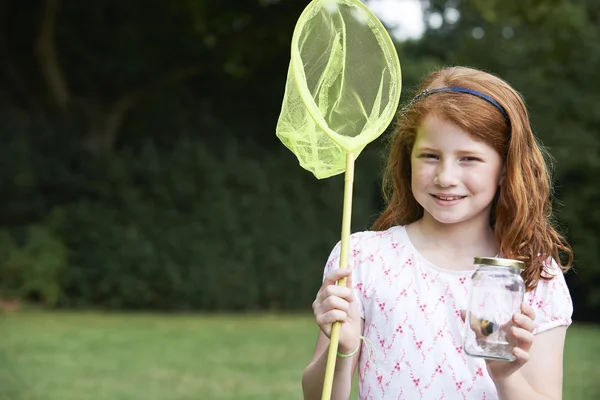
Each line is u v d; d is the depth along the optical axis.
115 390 6.88
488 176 2.33
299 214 14.10
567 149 13.67
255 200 13.91
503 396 2.15
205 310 13.52
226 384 7.20
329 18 2.44
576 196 13.68
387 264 2.49
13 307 12.59
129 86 14.92
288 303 13.86
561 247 2.50
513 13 13.68
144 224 13.51
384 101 2.42
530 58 15.88
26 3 14.41
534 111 14.45
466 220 2.46
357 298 2.49
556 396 2.36
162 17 14.70
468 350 2.04
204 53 15.09
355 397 6.04
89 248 13.34
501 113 2.33
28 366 7.88
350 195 2.33
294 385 7.21
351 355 2.30
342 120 2.44
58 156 13.89
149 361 8.30
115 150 15.20
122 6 14.64
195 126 15.47
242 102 15.73
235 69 15.41
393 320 2.43
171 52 15.07
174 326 11.20
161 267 13.36
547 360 2.39
